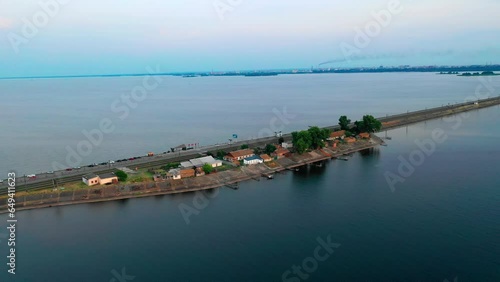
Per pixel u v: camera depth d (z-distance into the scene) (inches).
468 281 2933.1
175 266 3191.4
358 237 3651.6
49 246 3518.7
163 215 4215.1
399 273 3058.6
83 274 3075.8
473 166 5949.8
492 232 3686.0
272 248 3479.3
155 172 5359.3
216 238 3676.2
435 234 3673.7
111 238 3673.7
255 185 5280.5
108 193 4709.6
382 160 6545.3
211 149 6943.9
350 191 4950.8
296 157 6496.1
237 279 3011.8
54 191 4621.1
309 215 4185.5
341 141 7509.8
